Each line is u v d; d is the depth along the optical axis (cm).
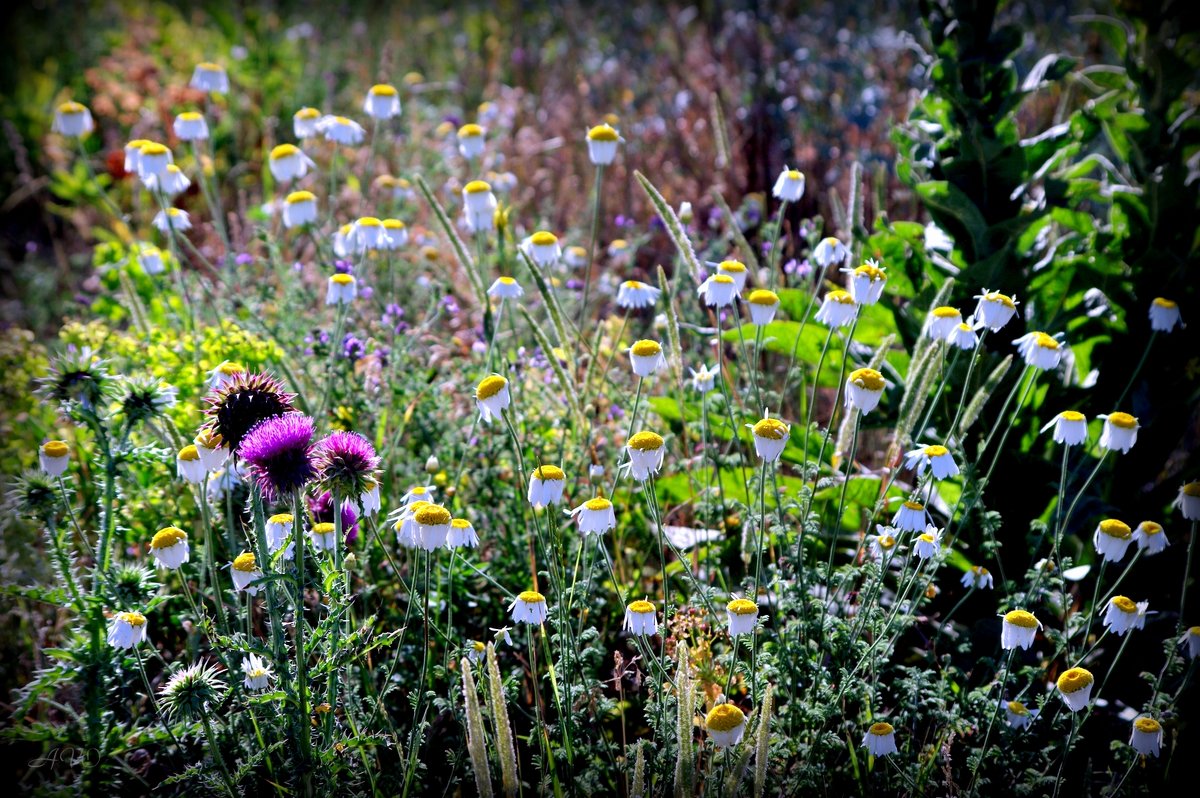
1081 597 344
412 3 1060
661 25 863
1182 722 274
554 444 354
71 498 340
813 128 599
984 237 335
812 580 279
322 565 250
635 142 616
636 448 246
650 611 245
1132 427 264
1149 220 344
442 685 293
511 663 312
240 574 253
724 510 330
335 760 246
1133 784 269
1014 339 338
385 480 344
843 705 268
